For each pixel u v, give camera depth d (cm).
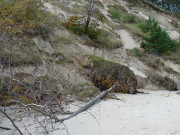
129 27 1444
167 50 1322
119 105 566
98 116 457
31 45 824
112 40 1183
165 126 362
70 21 1164
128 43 1287
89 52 1027
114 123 401
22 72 676
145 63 1157
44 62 795
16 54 710
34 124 416
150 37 1302
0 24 464
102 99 642
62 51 928
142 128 358
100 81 802
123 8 1798
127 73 845
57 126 402
